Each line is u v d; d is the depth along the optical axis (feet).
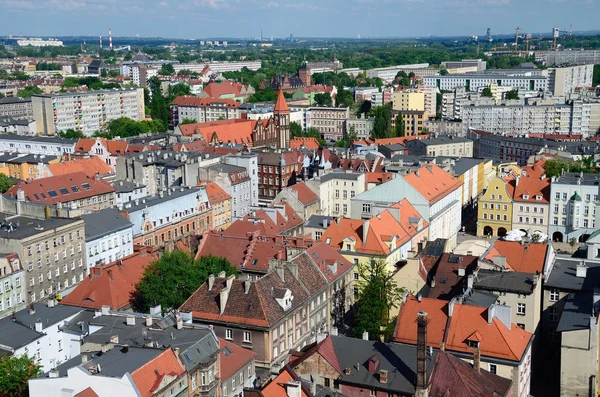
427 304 419.95
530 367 429.79
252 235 574.15
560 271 497.87
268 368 432.66
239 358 401.08
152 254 562.66
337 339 388.98
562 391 417.08
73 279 591.78
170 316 414.00
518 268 499.92
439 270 505.66
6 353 392.88
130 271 522.47
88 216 631.56
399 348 374.02
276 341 441.68
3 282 521.24
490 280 465.47
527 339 413.18
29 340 414.62
